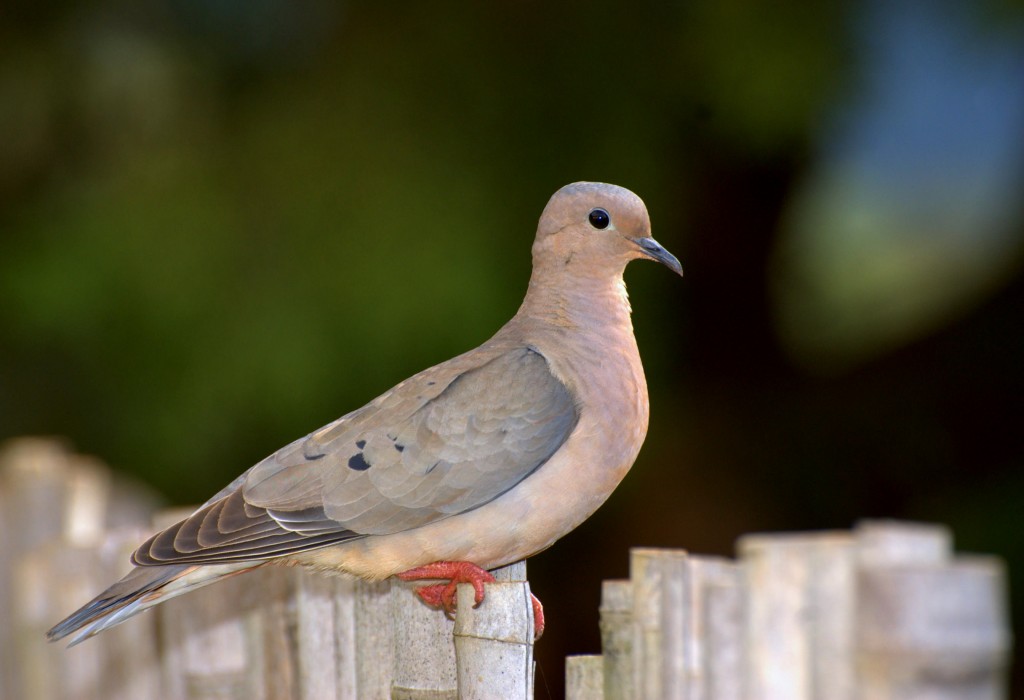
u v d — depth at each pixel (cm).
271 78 1434
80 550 832
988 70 1584
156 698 822
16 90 1480
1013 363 1634
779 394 1675
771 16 1371
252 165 1360
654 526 1600
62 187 1454
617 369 724
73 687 855
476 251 1312
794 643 791
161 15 1477
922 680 786
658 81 1405
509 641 591
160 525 814
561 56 1412
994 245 1845
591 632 1578
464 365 716
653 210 1412
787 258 1709
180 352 1312
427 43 1409
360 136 1361
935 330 1659
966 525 1575
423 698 656
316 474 685
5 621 1080
